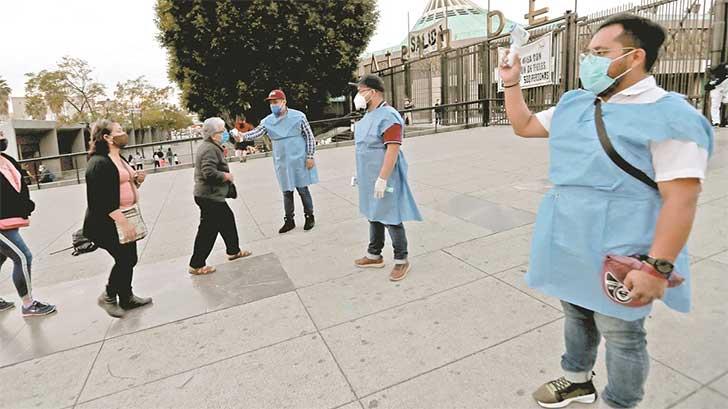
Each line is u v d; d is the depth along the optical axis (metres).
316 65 19.08
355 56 19.77
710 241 3.74
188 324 3.23
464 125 14.72
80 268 4.64
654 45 1.50
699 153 1.40
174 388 2.52
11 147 32.31
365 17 19.56
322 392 2.38
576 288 1.73
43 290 4.11
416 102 18.81
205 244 4.09
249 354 2.79
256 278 3.95
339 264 4.12
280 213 6.18
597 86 1.59
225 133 4.21
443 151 10.01
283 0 17.70
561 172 1.73
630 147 1.51
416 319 3.02
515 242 4.24
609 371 1.77
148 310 3.49
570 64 11.24
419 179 7.38
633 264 1.48
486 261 3.87
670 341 2.53
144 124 48.41
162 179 10.79
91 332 3.22
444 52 15.85
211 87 18.61
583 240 1.66
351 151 12.41
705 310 2.80
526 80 12.29
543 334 2.72
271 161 11.99
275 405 2.31
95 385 2.61
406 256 3.72
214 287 3.84
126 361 2.83
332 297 3.46
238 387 2.48
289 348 2.81
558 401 2.09
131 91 46.53
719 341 2.49
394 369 2.52
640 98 1.53
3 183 3.31
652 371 2.30
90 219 3.24
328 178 8.42
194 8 17.22
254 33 17.58
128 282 3.44
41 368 2.82
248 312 3.34
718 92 8.53
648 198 1.53
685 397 2.11
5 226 3.34
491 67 14.29
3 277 4.54
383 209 3.60
